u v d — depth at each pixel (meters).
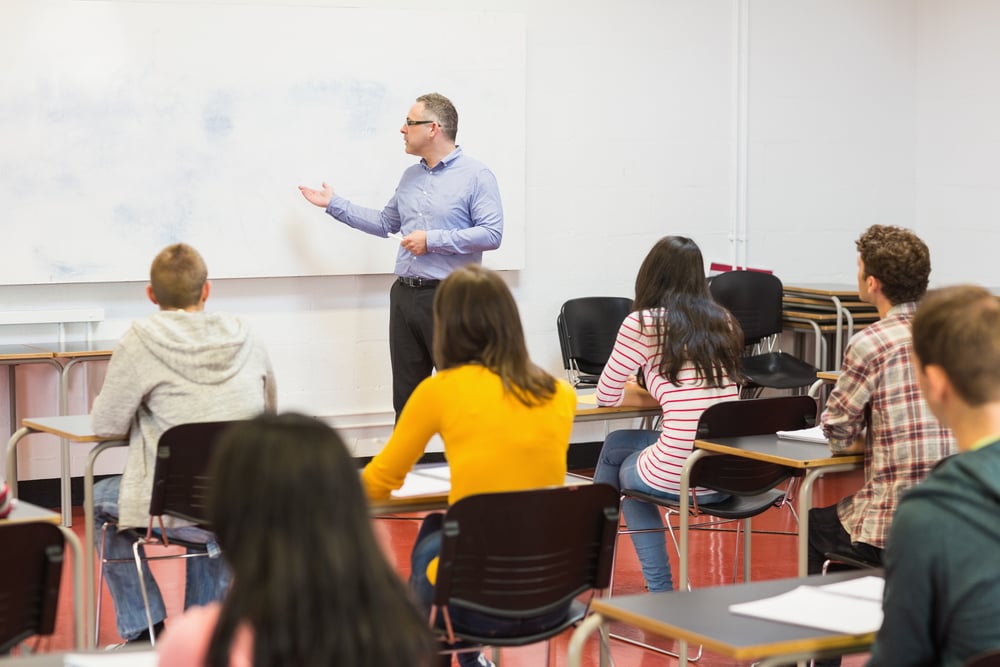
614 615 1.94
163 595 4.20
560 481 2.71
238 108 5.34
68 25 5.05
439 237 4.98
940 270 6.70
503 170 5.88
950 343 1.76
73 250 5.14
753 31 6.40
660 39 6.20
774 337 6.14
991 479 1.68
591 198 6.13
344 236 5.58
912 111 6.79
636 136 6.20
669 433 3.65
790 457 3.12
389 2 5.58
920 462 2.94
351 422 5.76
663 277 3.72
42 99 5.04
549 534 2.54
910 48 6.75
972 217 6.46
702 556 4.78
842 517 3.12
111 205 5.18
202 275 3.35
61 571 2.19
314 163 5.50
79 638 2.42
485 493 2.44
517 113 5.88
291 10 5.40
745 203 6.45
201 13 5.25
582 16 6.02
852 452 3.13
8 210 5.03
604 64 6.09
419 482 2.90
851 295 5.92
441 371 2.67
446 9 5.70
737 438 3.44
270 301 5.56
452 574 2.47
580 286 6.15
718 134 6.38
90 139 5.12
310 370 5.65
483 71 5.79
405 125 5.10
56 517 2.46
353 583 1.24
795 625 1.85
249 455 1.25
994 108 6.28
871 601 1.98
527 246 6.02
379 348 5.77
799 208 6.59
